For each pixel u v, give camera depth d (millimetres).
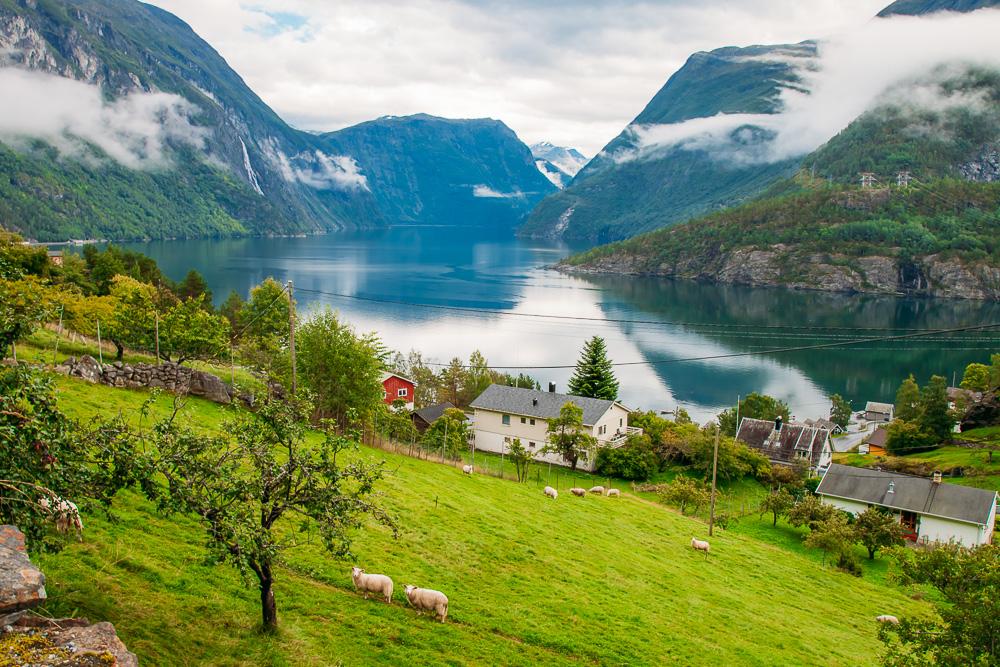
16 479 13992
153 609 18297
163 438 17078
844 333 185500
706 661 26719
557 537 38375
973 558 25156
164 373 46125
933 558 25281
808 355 180000
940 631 24734
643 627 28453
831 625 36969
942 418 108312
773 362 169375
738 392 140000
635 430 88500
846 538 54688
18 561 10617
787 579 44094
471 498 42188
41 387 14781
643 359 156250
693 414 123000
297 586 23188
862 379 157500
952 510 66312
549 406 84688
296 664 18156
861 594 45000
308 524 18703
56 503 14797
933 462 92875
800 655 30453
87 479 15680
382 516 19469
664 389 139375
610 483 75438
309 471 18422
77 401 36000
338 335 53844
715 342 172125
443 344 156250
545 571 32125
